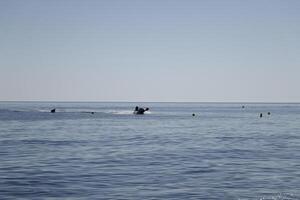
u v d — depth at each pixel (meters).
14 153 46.97
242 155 46.22
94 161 40.84
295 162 40.72
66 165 38.16
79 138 67.56
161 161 41.12
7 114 164.75
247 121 130.38
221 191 27.27
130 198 25.36
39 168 36.31
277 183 29.89
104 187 28.39
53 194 26.30
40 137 68.50
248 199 25.12
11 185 28.92
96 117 148.88
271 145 57.66
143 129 90.69
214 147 54.69
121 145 56.84
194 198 25.36
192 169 36.16
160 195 26.12
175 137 70.88
